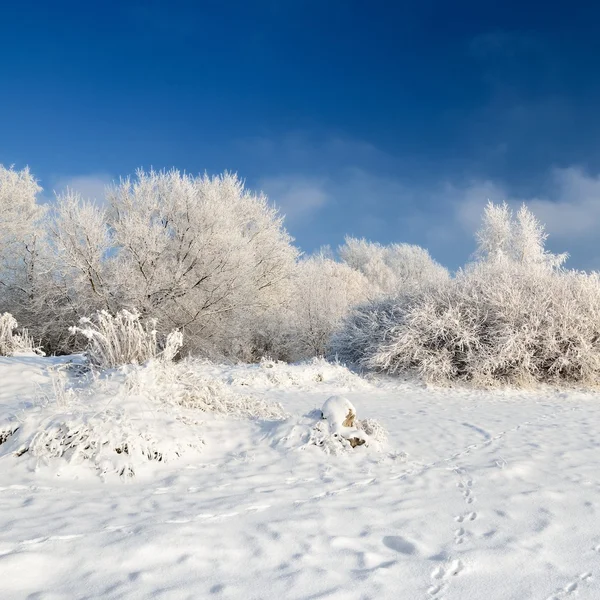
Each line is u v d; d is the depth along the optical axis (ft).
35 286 53.78
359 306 55.11
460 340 42.65
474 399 35.35
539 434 22.26
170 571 8.91
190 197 56.18
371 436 19.35
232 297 55.93
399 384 40.57
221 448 18.42
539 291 45.34
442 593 8.40
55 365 28.17
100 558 9.23
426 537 10.87
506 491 14.12
